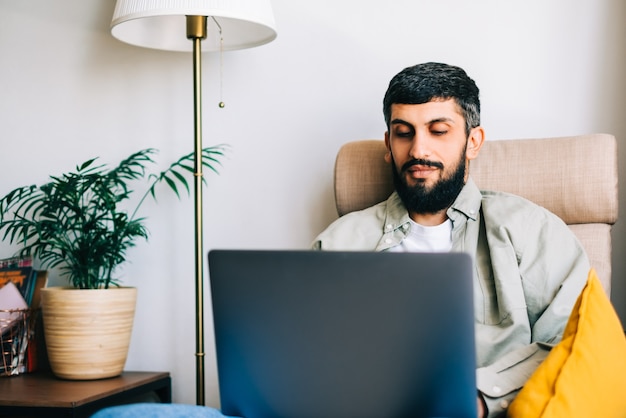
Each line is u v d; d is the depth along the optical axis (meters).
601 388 1.08
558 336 1.36
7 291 2.06
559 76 1.87
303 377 0.96
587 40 1.85
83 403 1.71
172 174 2.17
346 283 0.91
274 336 0.96
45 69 2.28
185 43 2.02
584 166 1.57
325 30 2.04
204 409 1.05
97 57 2.23
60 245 2.02
